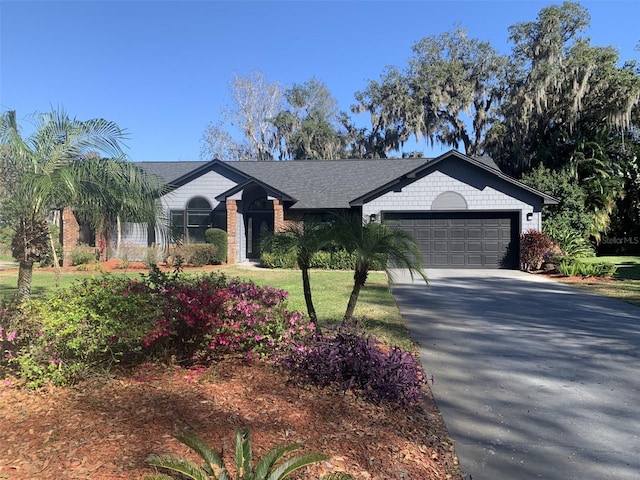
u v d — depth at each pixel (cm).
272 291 625
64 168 708
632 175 2688
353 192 2283
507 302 1123
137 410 395
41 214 735
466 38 3734
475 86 3659
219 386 464
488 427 439
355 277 644
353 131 4747
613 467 368
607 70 2642
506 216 1970
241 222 2277
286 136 4744
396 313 932
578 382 558
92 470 299
